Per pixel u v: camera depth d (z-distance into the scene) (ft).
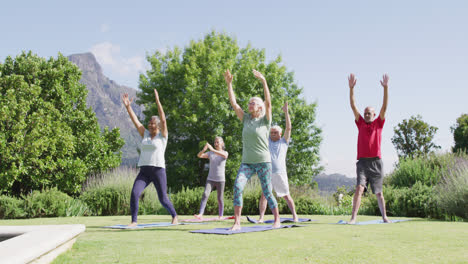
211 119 68.49
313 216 27.37
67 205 32.35
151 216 28.22
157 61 75.10
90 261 8.26
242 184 15.35
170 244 10.93
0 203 30.22
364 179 19.57
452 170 31.63
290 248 10.14
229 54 74.69
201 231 14.24
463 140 113.19
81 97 57.47
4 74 54.19
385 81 19.20
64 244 9.32
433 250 9.81
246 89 71.92
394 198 30.55
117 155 57.93
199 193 36.09
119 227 16.79
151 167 18.22
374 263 8.05
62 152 49.14
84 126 55.21
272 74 74.54
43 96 53.78
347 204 38.37
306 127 81.10
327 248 10.11
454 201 24.34
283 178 20.67
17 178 45.09
